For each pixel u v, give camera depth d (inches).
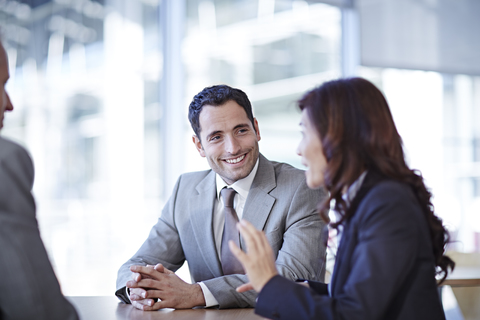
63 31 175.3
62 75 175.8
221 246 73.3
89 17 175.3
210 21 176.2
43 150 174.1
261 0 183.2
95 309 60.8
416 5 188.7
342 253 43.6
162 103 167.0
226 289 61.5
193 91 172.6
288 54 186.5
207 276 75.0
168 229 78.3
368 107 43.4
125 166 174.4
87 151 175.6
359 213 41.8
